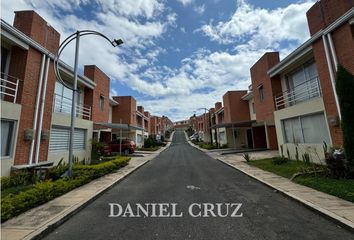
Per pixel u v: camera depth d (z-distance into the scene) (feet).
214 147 89.76
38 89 30.78
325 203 15.75
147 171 36.52
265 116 50.88
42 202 17.30
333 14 29.19
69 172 25.30
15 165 25.94
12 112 25.58
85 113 49.90
